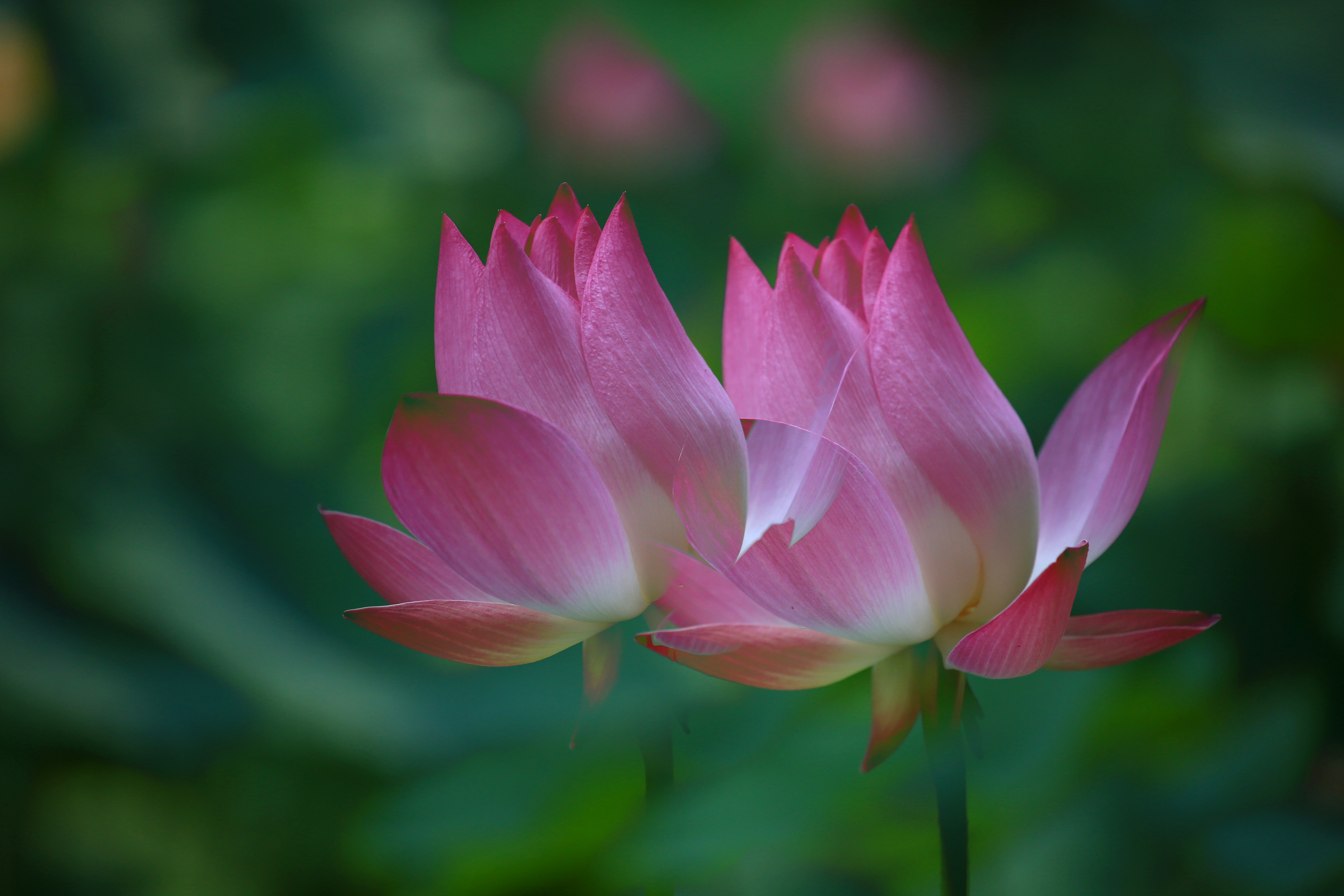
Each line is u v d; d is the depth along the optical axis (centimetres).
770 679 150
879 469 149
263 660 265
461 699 233
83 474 305
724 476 148
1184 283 270
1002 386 288
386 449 149
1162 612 150
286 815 255
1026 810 167
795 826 160
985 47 342
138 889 262
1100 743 177
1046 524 154
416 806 175
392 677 260
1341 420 232
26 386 314
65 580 288
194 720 256
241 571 299
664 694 168
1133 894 169
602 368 148
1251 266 244
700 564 150
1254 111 218
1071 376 279
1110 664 150
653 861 160
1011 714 168
